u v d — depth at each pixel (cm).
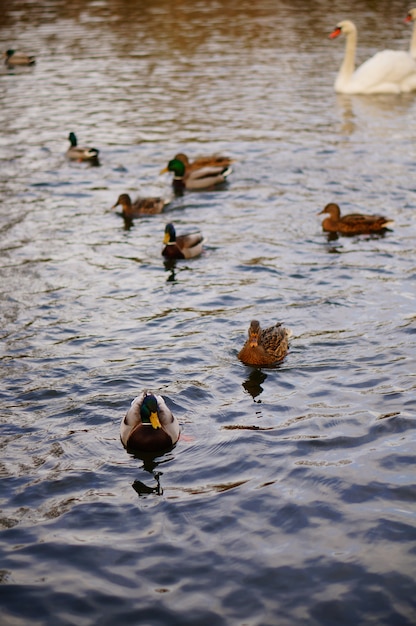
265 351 1245
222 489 938
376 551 822
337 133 2584
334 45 3862
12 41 4034
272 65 3506
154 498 926
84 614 753
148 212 1969
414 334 1312
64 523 884
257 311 1432
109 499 926
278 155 2373
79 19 4581
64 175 2256
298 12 4684
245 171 2252
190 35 4131
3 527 879
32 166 2323
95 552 836
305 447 1016
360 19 4453
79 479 964
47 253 1734
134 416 1036
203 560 820
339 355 1256
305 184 2134
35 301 1493
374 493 916
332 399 1130
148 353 1286
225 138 2550
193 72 3400
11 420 1094
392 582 778
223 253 1725
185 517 889
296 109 2877
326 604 755
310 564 807
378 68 3172
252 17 4578
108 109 2895
